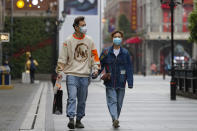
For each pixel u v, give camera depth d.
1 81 31.62
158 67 90.62
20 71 47.78
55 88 11.60
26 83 41.88
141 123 13.36
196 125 12.90
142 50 94.56
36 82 43.62
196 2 32.59
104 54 12.41
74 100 11.66
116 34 12.36
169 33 88.56
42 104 19.56
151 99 23.14
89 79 12.12
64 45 11.73
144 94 27.19
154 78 63.12
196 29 31.64
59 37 47.25
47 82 44.94
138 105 19.62
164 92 29.31
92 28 47.47
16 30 50.44
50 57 50.50
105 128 12.25
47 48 50.44
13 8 50.50
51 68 50.41
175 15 89.94
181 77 25.94
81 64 11.77
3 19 45.03
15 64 47.28
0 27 42.25
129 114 15.90
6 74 31.73
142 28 97.38
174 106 19.17
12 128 12.02
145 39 90.50
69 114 11.62
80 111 12.17
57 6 50.22
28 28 50.50
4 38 27.83
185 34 88.12
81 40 11.77
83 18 11.69
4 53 43.72
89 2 47.38
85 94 11.98
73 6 47.34
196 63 23.84
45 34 50.50
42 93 27.05
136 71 101.50
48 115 15.27
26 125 12.58
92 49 11.90
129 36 102.50
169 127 12.46
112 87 12.37
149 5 91.50
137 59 101.00
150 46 90.88
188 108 18.25
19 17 50.50
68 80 11.73
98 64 11.88
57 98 11.57
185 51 89.56
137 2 104.06
